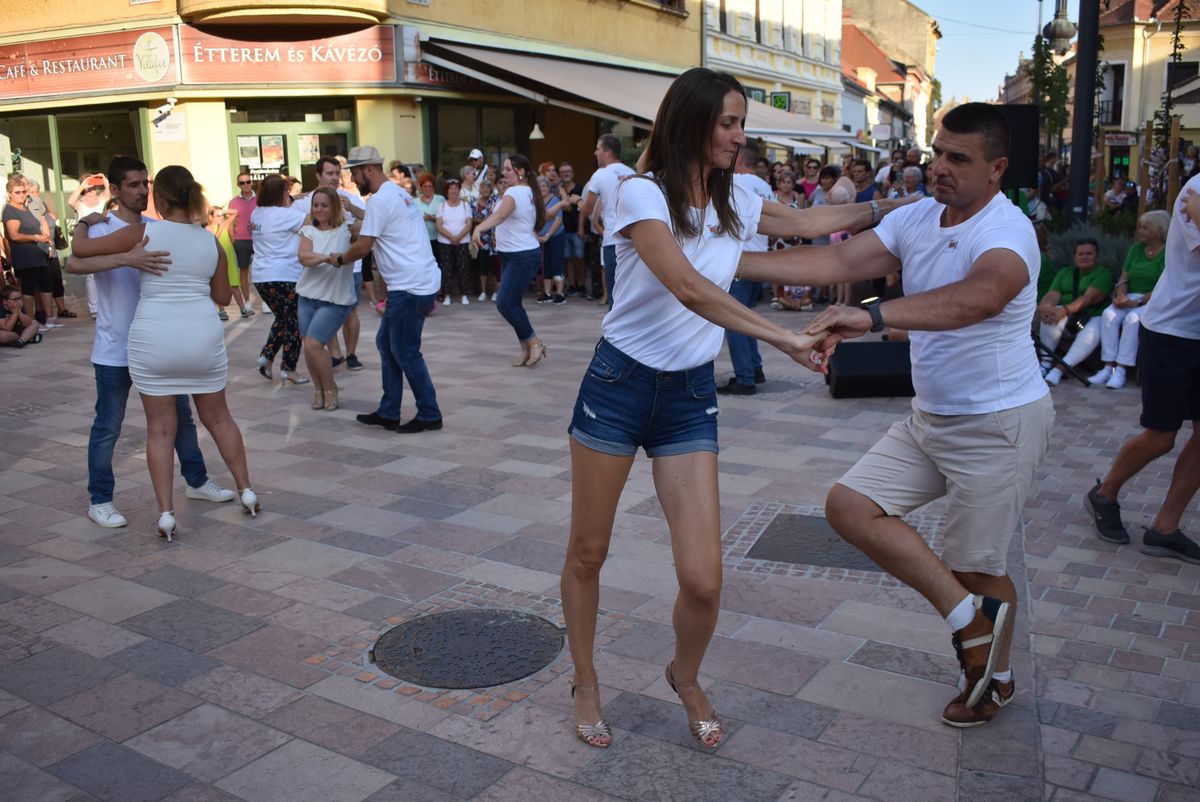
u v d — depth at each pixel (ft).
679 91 9.16
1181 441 21.56
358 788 10.09
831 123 127.34
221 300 17.56
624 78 69.46
